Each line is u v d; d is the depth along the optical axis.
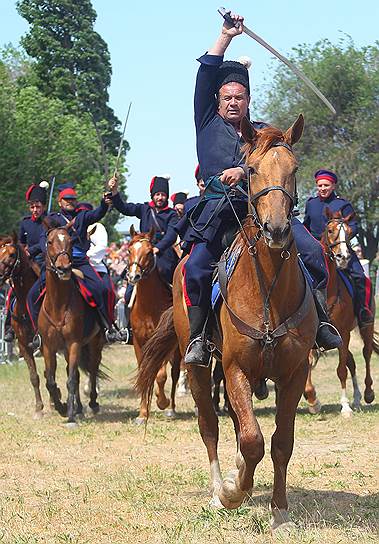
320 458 11.66
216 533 8.16
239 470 7.89
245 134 7.95
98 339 16.80
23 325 16.45
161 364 10.48
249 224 7.90
